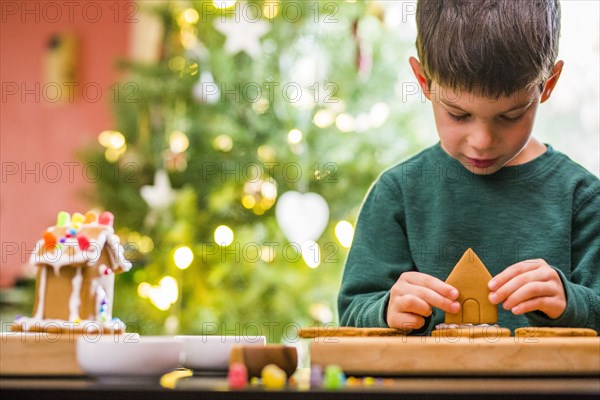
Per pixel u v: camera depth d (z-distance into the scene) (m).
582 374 0.99
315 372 0.92
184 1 3.47
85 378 1.08
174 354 1.04
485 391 0.84
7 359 1.09
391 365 1.01
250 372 0.98
